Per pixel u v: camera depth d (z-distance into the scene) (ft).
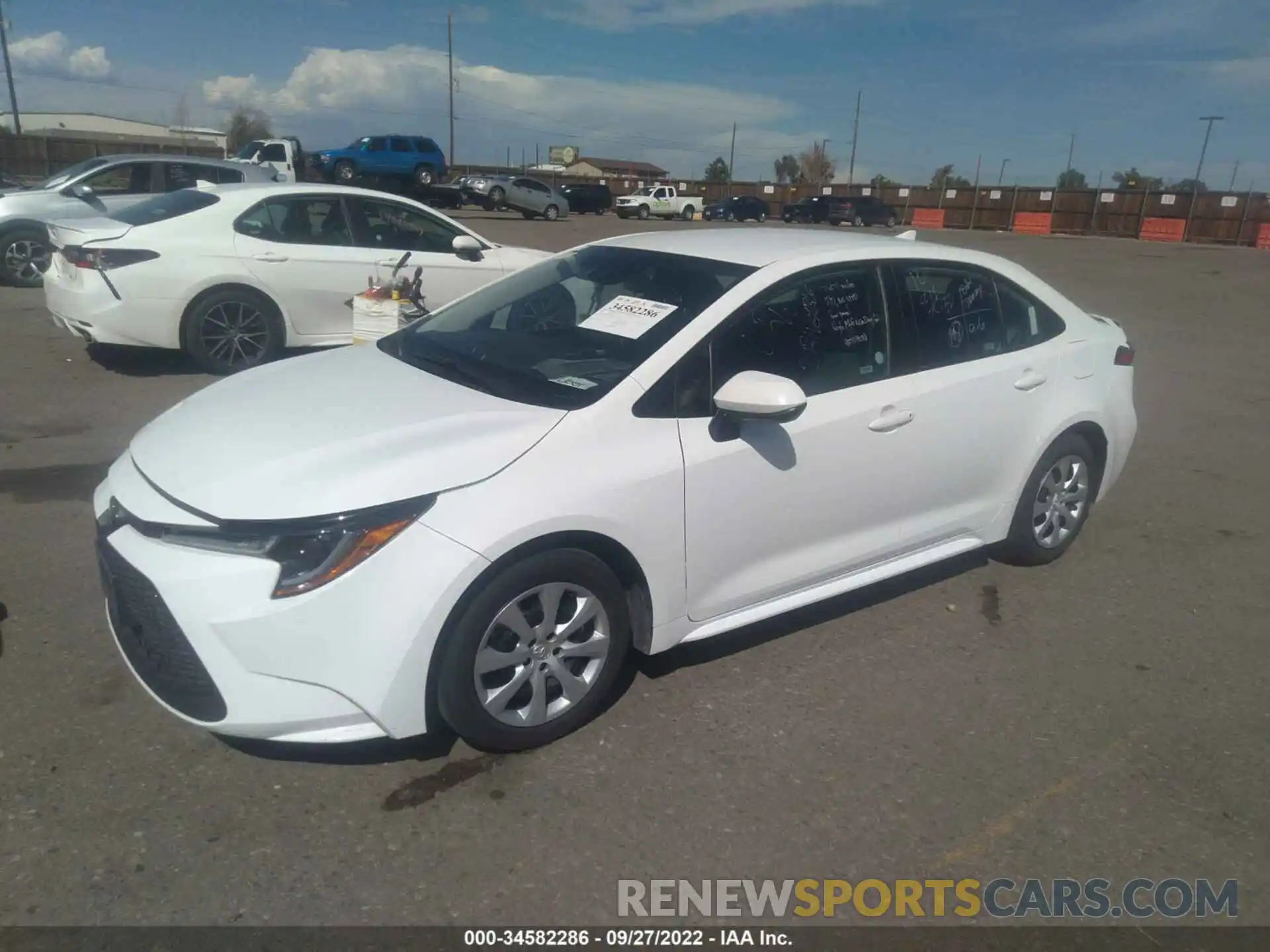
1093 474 16.44
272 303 26.03
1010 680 12.76
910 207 173.68
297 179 102.01
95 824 9.29
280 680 9.27
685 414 11.17
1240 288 63.57
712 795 10.18
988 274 14.66
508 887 8.83
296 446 10.11
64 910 8.29
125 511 9.99
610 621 10.80
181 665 9.46
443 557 9.43
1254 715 12.21
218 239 25.26
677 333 11.46
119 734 10.64
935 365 13.65
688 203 153.99
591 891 8.85
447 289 27.89
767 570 12.17
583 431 10.48
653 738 11.08
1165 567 16.71
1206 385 31.91
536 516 9.84
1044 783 10.68
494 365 11.94
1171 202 142.72
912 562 14.03
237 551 9.25
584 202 153.07
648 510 10.70
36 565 14.57
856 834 9.74
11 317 33.47
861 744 11.18
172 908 8.38
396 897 8.64
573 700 10.84
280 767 10.24
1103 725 11.86
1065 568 16.47
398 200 27.81
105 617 13.10
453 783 10.14
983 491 14.57
